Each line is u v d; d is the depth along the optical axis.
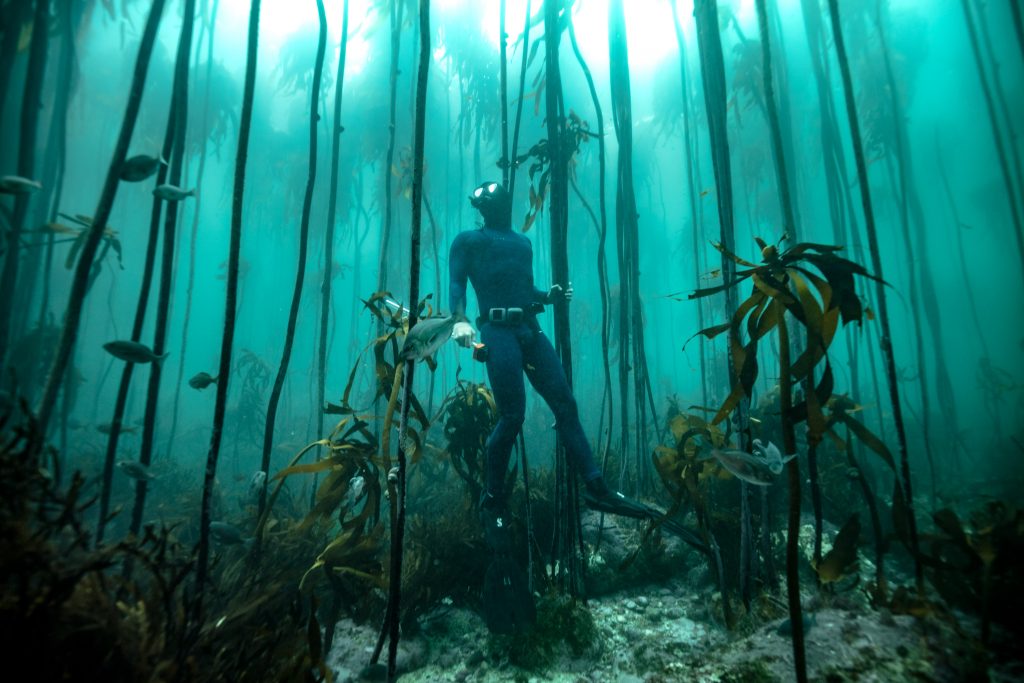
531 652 2.43
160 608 1.58
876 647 1.74
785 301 1.46
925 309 7.55
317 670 2.22
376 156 13.10
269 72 14.04
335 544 2.37
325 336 3.17
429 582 2.89
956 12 13.17
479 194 3.17
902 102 11.57
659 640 2.51
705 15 2.92
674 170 20.20
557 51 3.35
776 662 1.75
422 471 4.92
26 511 1.30
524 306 3.00
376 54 12.55
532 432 9.69
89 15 4.57
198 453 9.66
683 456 2.71
